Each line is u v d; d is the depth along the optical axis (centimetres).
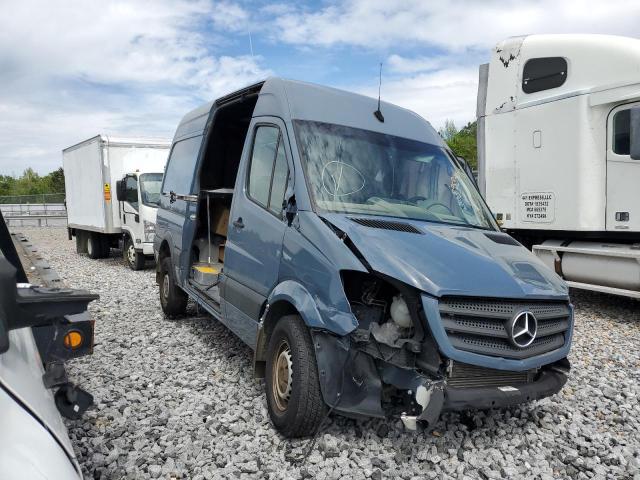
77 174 1705
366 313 369
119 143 1447
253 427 416
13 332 196
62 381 197
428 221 450
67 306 170
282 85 493
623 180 787
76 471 169
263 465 362
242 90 572
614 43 788
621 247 808
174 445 388
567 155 830
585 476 366
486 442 403
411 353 352
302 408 372
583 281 868
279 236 437
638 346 671
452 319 345
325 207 420
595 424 445
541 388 378
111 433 402
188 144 723
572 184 827
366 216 422
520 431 424
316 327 368
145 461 365
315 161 445
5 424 149
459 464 368
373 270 350
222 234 684
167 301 742
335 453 375
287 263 418
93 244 1639
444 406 338
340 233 383
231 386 500
